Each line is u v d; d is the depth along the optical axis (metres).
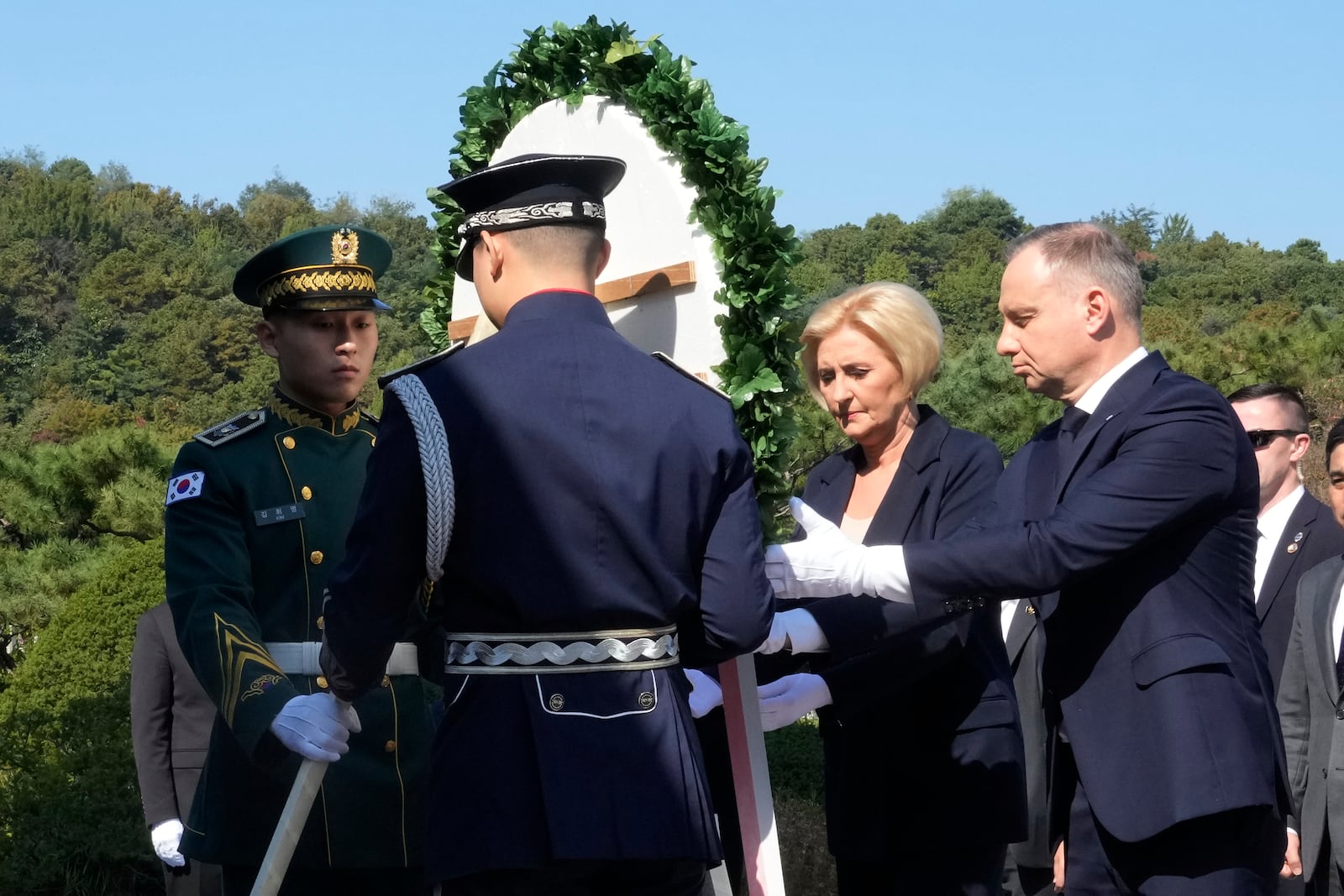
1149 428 2.73
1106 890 2.86
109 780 5.97
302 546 3.06
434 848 2.17
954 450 3.27
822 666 3.30
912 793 3.19
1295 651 4.12
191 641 2.86
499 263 2.33
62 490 11.27
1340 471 4.34
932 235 105.19
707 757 3.52
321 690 3.00
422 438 2.15
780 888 2.76
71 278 93.56
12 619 10.44
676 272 2.89
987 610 3.29
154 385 76.25
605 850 2.10
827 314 3.32
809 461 9.88
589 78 3.18
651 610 2.19
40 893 5.74
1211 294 77.44
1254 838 2.70
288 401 3.17
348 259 3.12
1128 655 2.75
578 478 2.16
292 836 2.54
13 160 127.94
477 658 2.20
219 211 117.25
